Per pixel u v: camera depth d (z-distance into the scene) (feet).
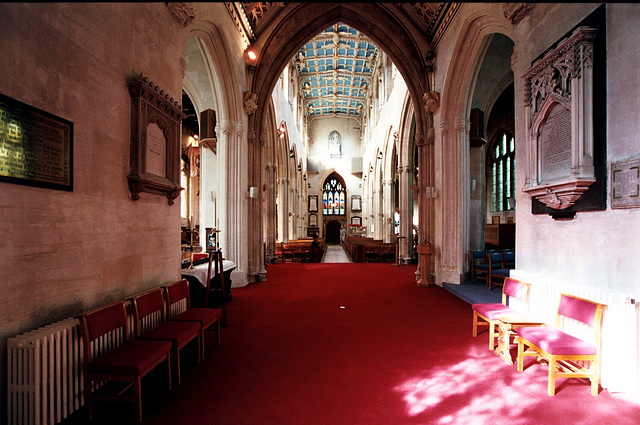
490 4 16.96
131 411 8.65
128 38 11.31
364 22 27.43
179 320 11.80
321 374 10.75
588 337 10.21
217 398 9.29
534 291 12.41
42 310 8.13
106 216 10.32
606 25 10.07
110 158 10.48
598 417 8.35
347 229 89.86
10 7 7.26
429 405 8.95
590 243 10.73
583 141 10.47
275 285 25.57
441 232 25.38
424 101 27.02
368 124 75.25
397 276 29.86
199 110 26.21
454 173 24.49
